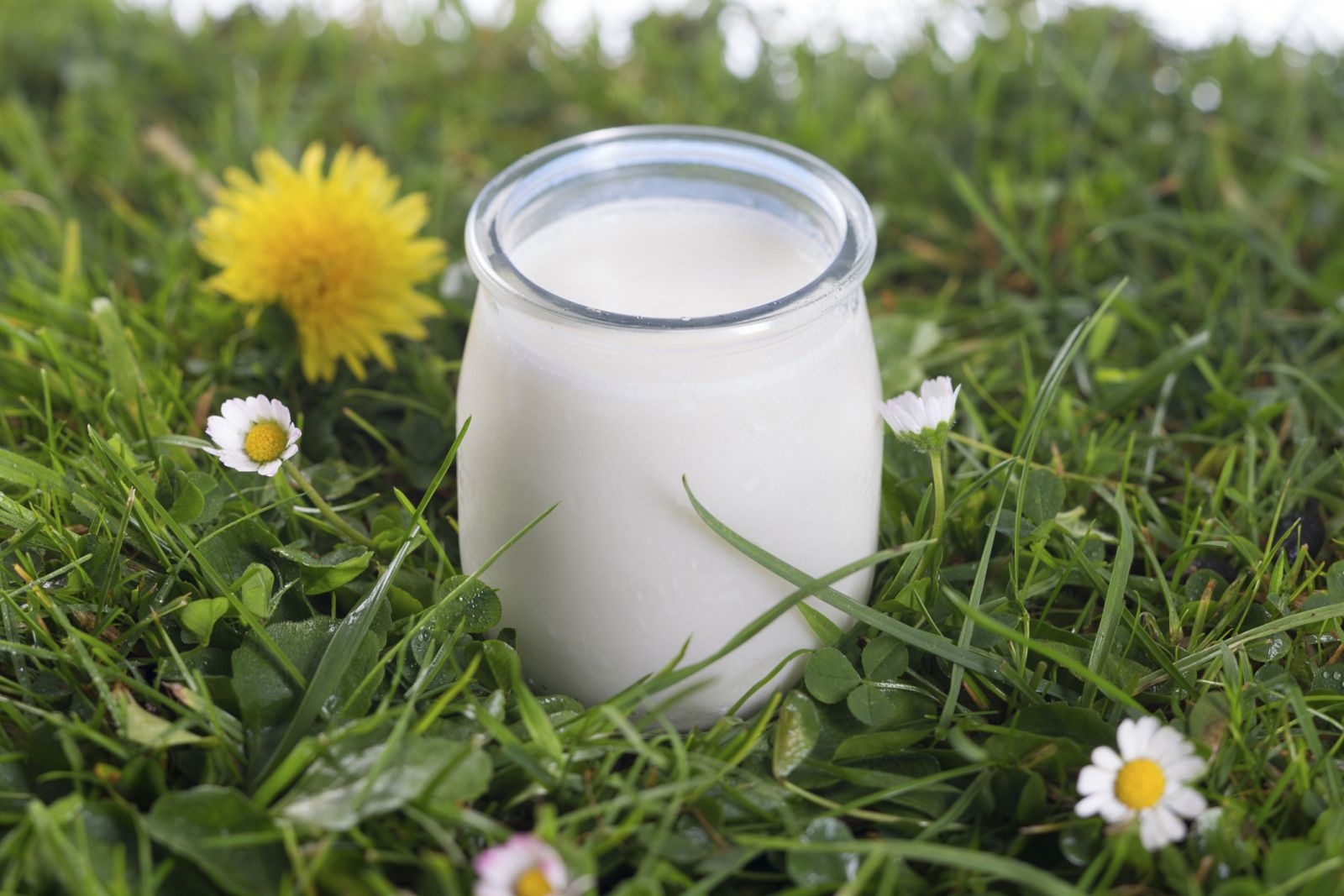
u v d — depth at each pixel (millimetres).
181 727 290
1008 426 394
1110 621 312
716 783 296
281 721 298
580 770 296
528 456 298
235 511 341
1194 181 490
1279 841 291
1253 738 307
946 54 552
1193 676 319
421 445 386
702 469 293
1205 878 282
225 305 428
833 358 300
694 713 316
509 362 298
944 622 323
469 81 555
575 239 329
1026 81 535
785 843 279
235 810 275
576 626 311
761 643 312
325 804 275
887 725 309
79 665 307
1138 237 460
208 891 276
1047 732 305
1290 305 445
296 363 407
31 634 317
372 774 274
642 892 265
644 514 296
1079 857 286
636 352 287
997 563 344
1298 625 317
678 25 592
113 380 373
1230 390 404
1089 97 508
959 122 513
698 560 300
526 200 323
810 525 304
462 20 573
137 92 534
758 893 289
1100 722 301
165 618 317
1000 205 471
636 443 291
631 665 312
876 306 445
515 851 258
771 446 294
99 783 289
